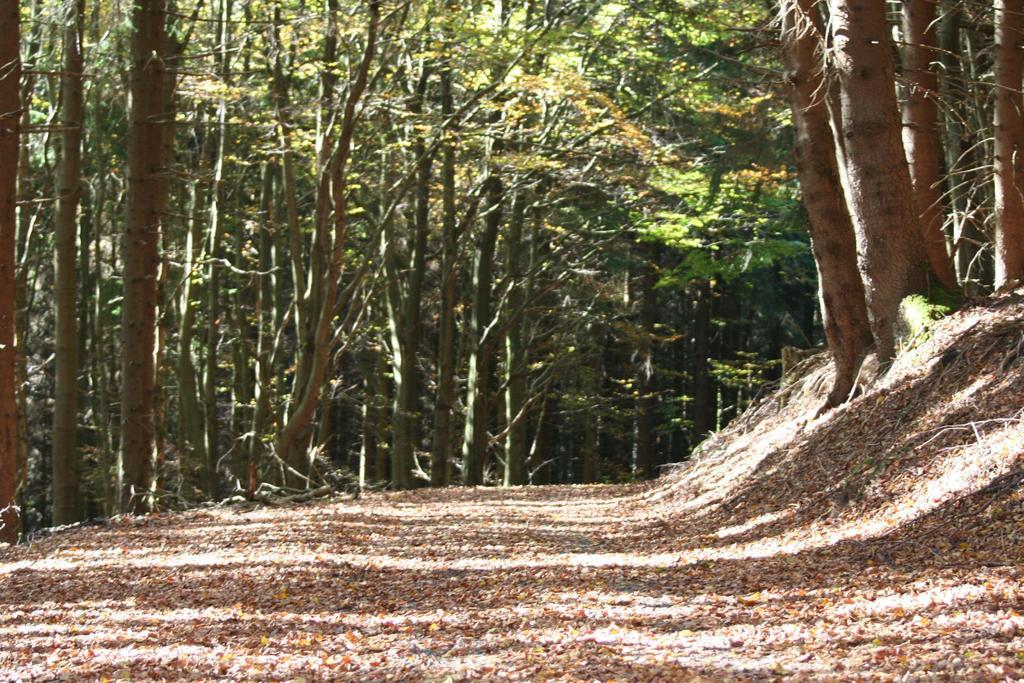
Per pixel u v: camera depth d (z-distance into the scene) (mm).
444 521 14523
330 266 18672
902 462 10789
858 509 10469
